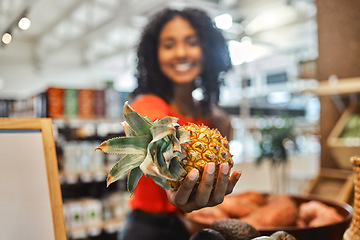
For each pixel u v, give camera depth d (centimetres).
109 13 790
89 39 836
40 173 74
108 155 374
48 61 1084
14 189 70
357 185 84
